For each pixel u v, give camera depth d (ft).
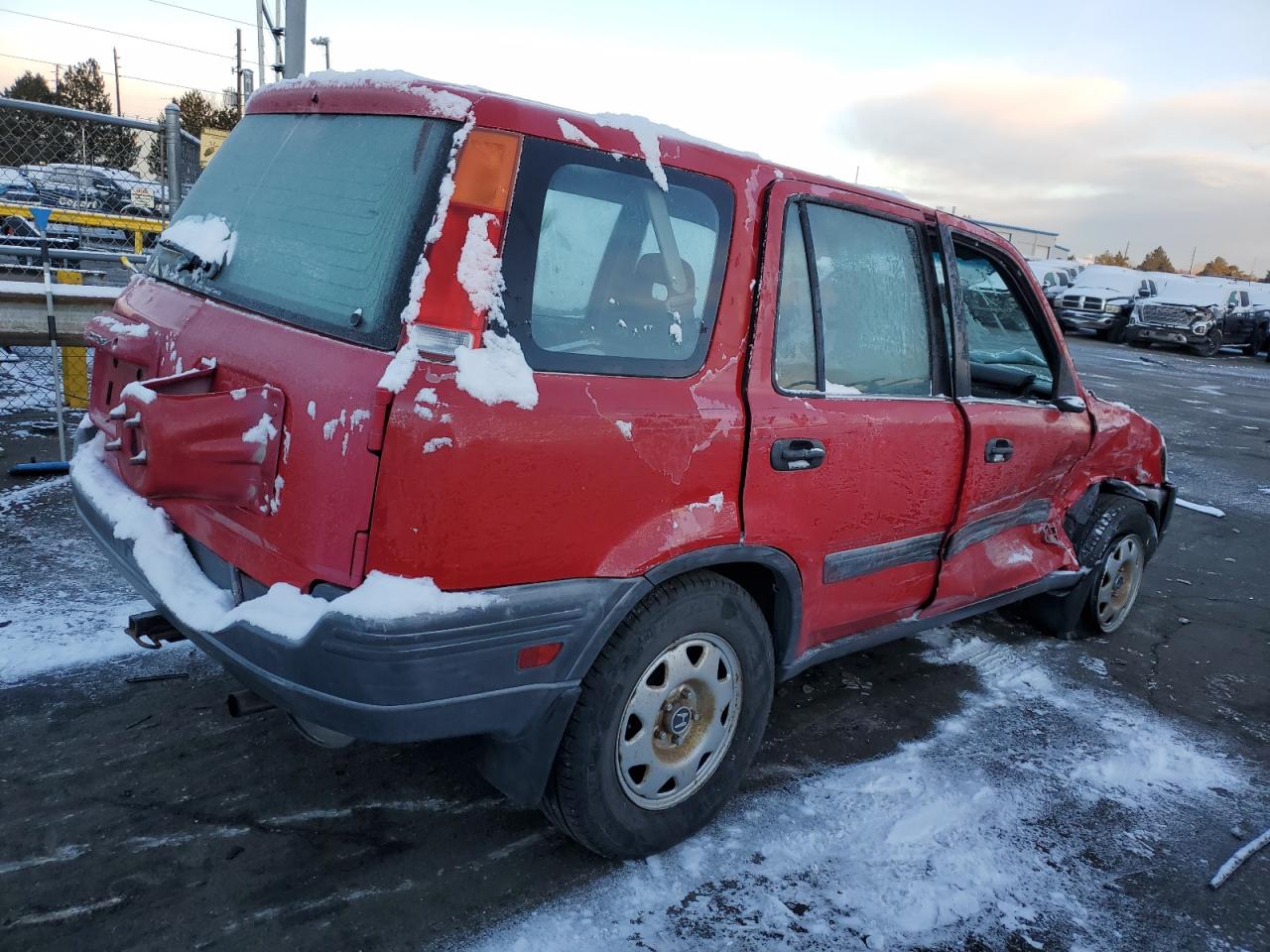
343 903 7.68
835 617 10.06
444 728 6.80
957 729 11.83
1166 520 16.52
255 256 7.87
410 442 6.19
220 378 7.43
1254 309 86.07
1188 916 8.63
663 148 7.84
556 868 8.37
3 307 17.90
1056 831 9.77
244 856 8.16
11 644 11.42
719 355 8.18
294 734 10.14
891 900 8.38
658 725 8.23
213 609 7.27
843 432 9.19
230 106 55.42
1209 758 11.75
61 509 16.48
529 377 6.73
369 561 6.31
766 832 9.20
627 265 7.54
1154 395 50.16
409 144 6.90
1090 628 15.55
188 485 6.76
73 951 6.93
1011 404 11.95
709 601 8.24
